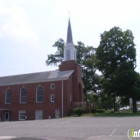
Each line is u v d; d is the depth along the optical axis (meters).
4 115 48.22
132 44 43.97
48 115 43.22
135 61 43.78
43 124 22.95
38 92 45.84
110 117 30.38
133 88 39.69
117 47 43.72
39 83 45.84
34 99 45.62
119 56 43.31
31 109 45.50
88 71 58.34
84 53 60.38
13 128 19.44
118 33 44.00
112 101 70.31
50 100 43.72
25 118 45.62
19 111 46.88
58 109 42.41
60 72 47.16
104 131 15.03
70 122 24.27
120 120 24.00
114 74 44.38
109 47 44.31
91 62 56.62
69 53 48.31
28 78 48.97
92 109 43.69
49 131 16.05
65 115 41.31
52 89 44.09
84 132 14.88
